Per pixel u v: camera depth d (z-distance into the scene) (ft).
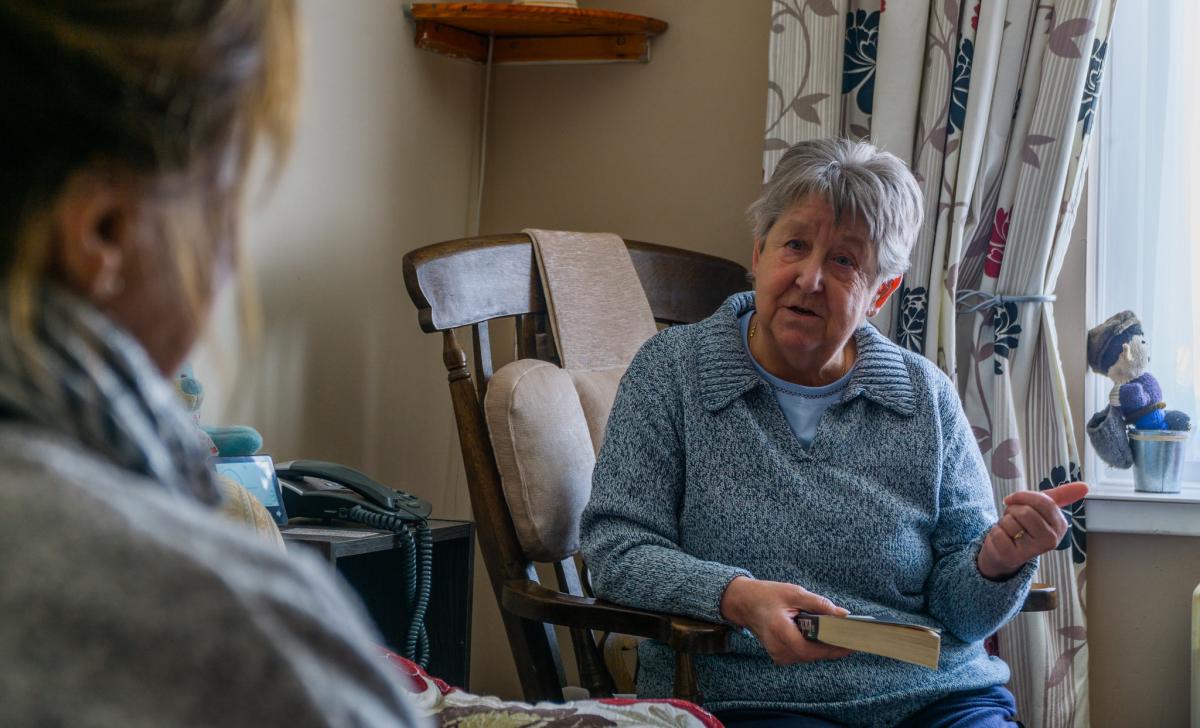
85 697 1.01
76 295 1.23
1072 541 6.92
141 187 1.23
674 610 4.69
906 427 5.13
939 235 6.86
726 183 7.91
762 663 4.84
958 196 6.81
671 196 8.02
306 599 1.15
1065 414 6.90
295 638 1.12
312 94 6.54
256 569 1.14
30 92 1.16
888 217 4.99
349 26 6.85
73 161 1.19
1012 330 6.93
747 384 5.10
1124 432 7.04
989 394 6.94
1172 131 7.34
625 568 4.85
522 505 5.73
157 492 1.16
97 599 1.03
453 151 8.03
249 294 1.40
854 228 4.96
